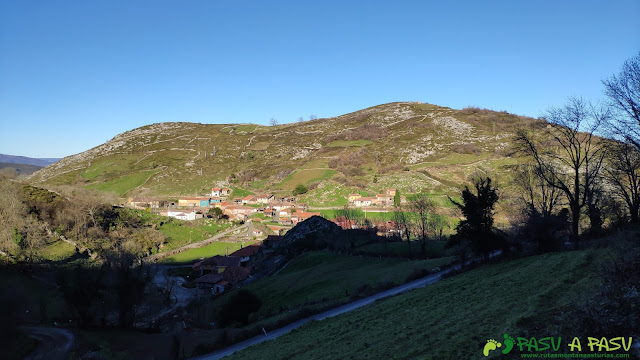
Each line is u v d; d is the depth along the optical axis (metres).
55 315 34.84
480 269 33.91
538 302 16.86
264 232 117.12
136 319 43.25
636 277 14.87
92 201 94.12
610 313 12.54
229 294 63.84
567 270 22.00
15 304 23.08
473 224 36.88
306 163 187.25
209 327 45.94
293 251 90.88
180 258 92.75
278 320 35.72
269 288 60.22
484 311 18.62
